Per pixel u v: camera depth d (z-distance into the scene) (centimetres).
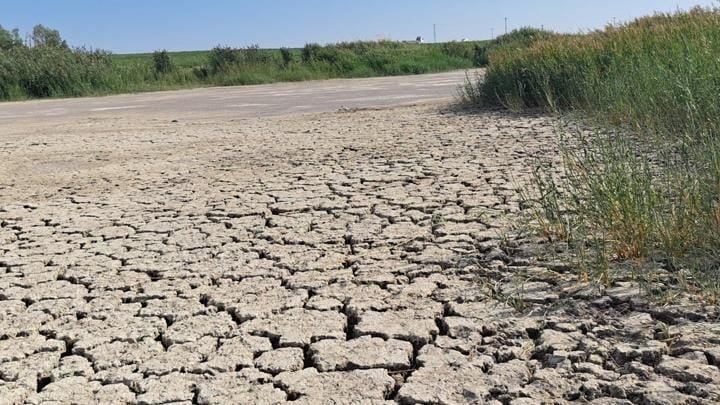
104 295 362
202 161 795
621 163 421
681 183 382
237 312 326
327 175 655
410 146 799
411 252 403
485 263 371
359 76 3181
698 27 974
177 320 323
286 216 511
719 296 295
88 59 2647
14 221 539
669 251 342
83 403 249
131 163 807
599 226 388
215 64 3016
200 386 256
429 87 1922
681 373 240
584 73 992
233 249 433
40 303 353
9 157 892
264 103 1628
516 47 1295
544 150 694
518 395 236
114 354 288
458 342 279
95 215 548
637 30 1127
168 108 1596
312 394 246
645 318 285
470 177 593
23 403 252
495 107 1168
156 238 469
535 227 417
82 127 1224
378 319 306
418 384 246
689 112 509
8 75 2445
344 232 455
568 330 282
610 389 234
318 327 303
